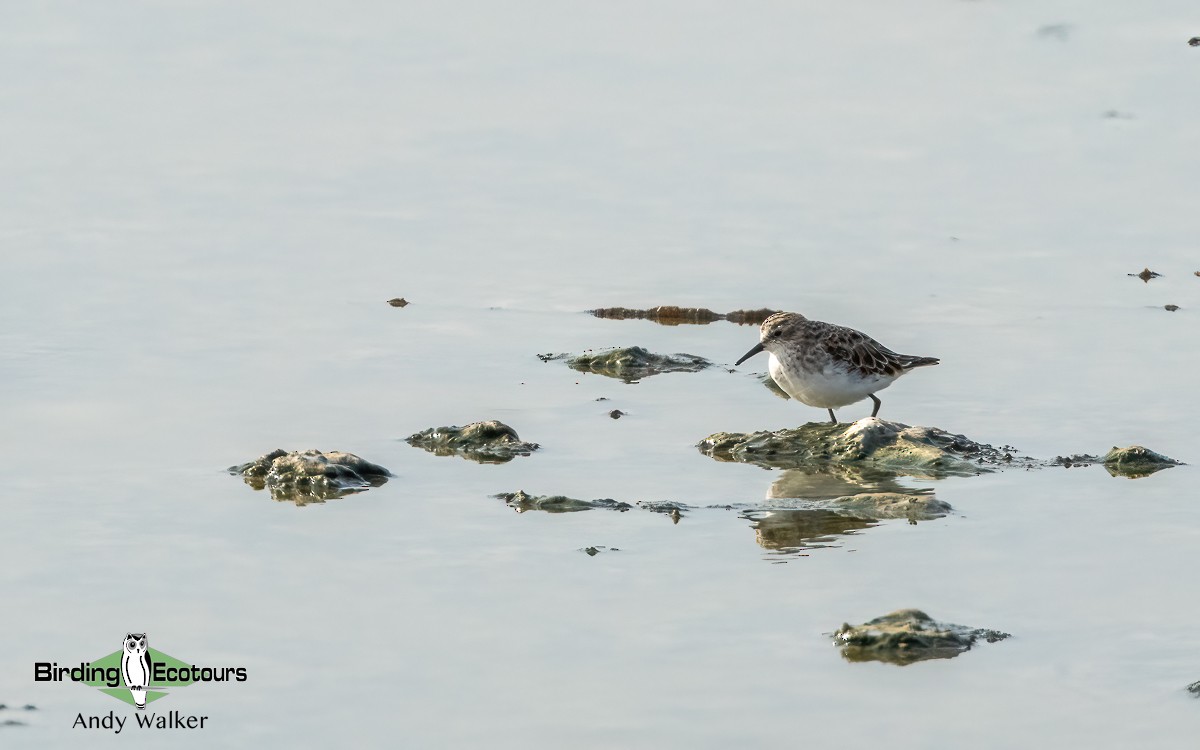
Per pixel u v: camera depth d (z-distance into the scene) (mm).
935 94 27250
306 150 26062
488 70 29062
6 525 12977
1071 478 14266
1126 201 23172
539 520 13258
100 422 15797
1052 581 11836
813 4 31609
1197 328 18828
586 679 10266
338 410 16312
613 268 21312
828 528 13109
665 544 12703
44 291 20391
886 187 23938
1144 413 16031
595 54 29547
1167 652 10562
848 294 20203
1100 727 9594
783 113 26812
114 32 31250
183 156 25859
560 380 17500
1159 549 12477
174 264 21547
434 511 13469
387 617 11234
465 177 24844
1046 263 21219
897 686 10141
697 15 31312
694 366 18047
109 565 12156
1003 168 24469
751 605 11438
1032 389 16906
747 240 22172
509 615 11266
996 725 9625
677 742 9469
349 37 30859
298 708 9914
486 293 20531
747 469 14766
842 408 16531
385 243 22375
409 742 9492
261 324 19297
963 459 14742
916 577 11969
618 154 25484
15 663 10523
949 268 21094
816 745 9422
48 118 27344
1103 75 27422
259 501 13648
